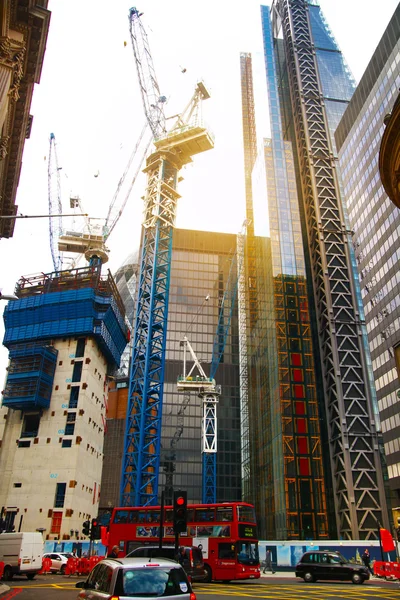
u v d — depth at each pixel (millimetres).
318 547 48750
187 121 114000
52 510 77438
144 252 104750
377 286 105375
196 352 153500
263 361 123812
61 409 85938
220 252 170750
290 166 138000
